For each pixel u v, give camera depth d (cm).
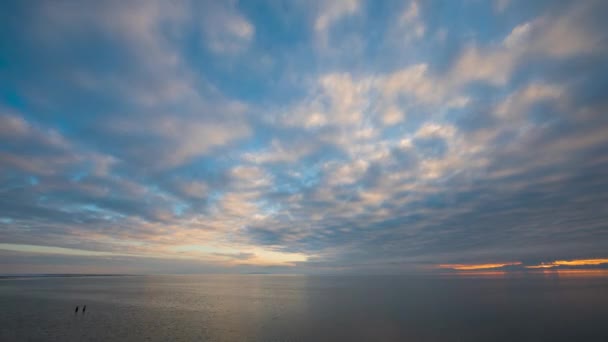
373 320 5166
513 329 4438
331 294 10531
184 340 3809
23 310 6234
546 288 11831
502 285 14462
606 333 4162
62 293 10500
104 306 6944
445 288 12975
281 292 11625
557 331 4300
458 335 4109
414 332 4269
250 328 4481
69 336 3997
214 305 7219
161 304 7388
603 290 10369
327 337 3984
